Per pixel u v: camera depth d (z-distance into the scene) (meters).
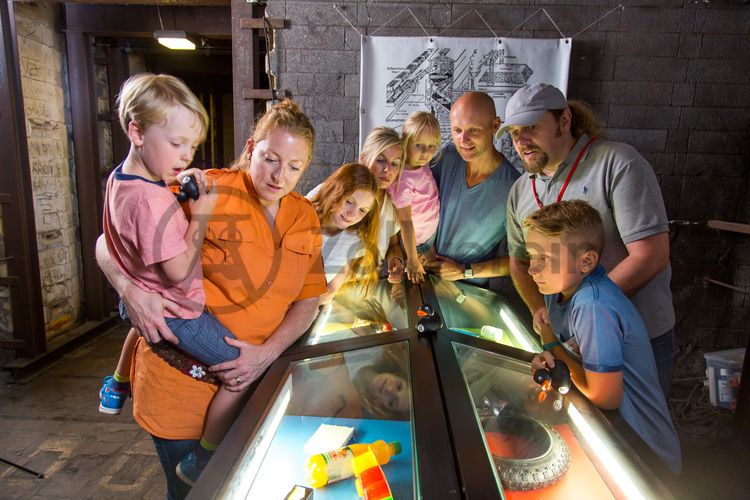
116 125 4.53
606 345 1.16
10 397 3.24
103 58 4.37
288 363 1.31
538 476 0.91
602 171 1.69
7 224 3.48
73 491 2.32
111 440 2.74
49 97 3.92
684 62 2.58
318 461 1.00
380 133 2.07
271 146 1.24
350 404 1.21
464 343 1.34
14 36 3.34
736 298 2.75
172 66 5.30
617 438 0.97
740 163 2.64
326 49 2.65
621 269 1.62
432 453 0.91
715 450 2.41
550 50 2.56
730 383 2.63
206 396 1.33
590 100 2.63
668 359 1.88
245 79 2.70
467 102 2.16
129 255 1.18
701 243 2.73
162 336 1.25
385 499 0.92
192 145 1.16
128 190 1.11
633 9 2.55
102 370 3.69
